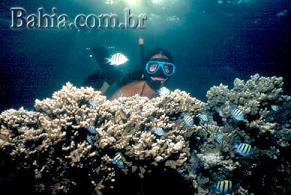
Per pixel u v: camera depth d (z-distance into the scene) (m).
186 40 19.75
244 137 5.32
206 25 19.53
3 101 14.48
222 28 19.92
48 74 16.41
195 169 4.50
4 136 3.43
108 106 4.14
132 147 3.72
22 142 3.38
